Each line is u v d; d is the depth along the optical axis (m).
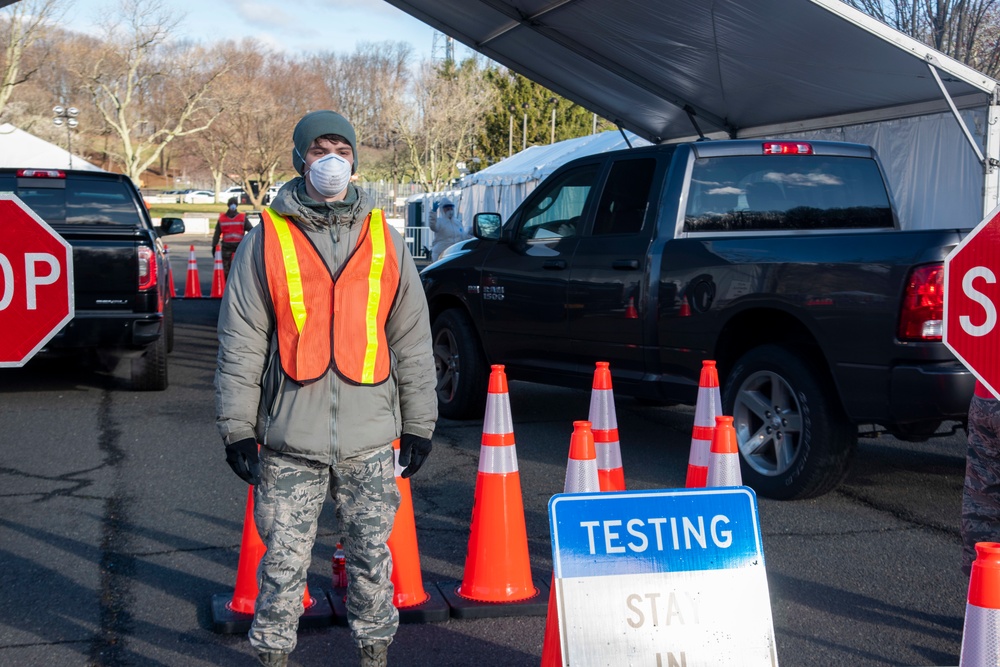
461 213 27.66
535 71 14.12
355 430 3.09
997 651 2.36
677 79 12.30
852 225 7.12
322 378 3.05
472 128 64.50
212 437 7.49
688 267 6.34
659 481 6.37
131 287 8.70
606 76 13.12
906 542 5.15
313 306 3.06
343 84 81.31
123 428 7.79
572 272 7.13
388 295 3.15
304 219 3.06
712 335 6.18
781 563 4.83
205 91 64.06
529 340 7.54
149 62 63.75
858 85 10.80
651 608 2.87
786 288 5.70
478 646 3.86
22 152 34.06
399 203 59.81
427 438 3.27
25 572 4.62
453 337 8.23
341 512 3.20
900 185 11.88
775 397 5.90
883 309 5.24
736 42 10.45
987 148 9.29
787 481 5.79
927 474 6.60
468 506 5.80
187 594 4.37
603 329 6.91
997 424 3.84
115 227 8.99
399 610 4.07
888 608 4.27
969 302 3.31
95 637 3.91
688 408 8.99
